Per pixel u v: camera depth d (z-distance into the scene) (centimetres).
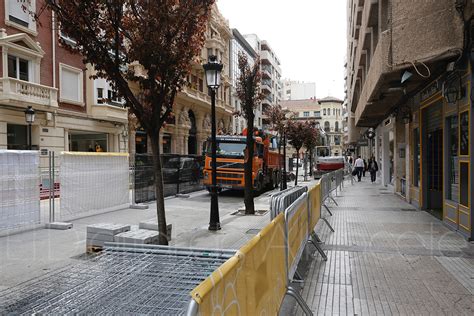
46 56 2105
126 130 2738
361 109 1834
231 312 212
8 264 613
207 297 177
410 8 734
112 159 1230
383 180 2198
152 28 578
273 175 2195
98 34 597
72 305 265
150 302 263
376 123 2534
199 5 618
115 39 599
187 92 3456
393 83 979
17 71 1945
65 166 1019
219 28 4444
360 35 1753
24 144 2020
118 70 606
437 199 1136
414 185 1284
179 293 277
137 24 586
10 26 1903
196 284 295
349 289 486
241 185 1667
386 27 1067
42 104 1989
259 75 1402
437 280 511
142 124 637
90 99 2425
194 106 3850
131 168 1412
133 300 268
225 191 1989
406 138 1377
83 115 2358
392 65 770
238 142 1708
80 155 1077
